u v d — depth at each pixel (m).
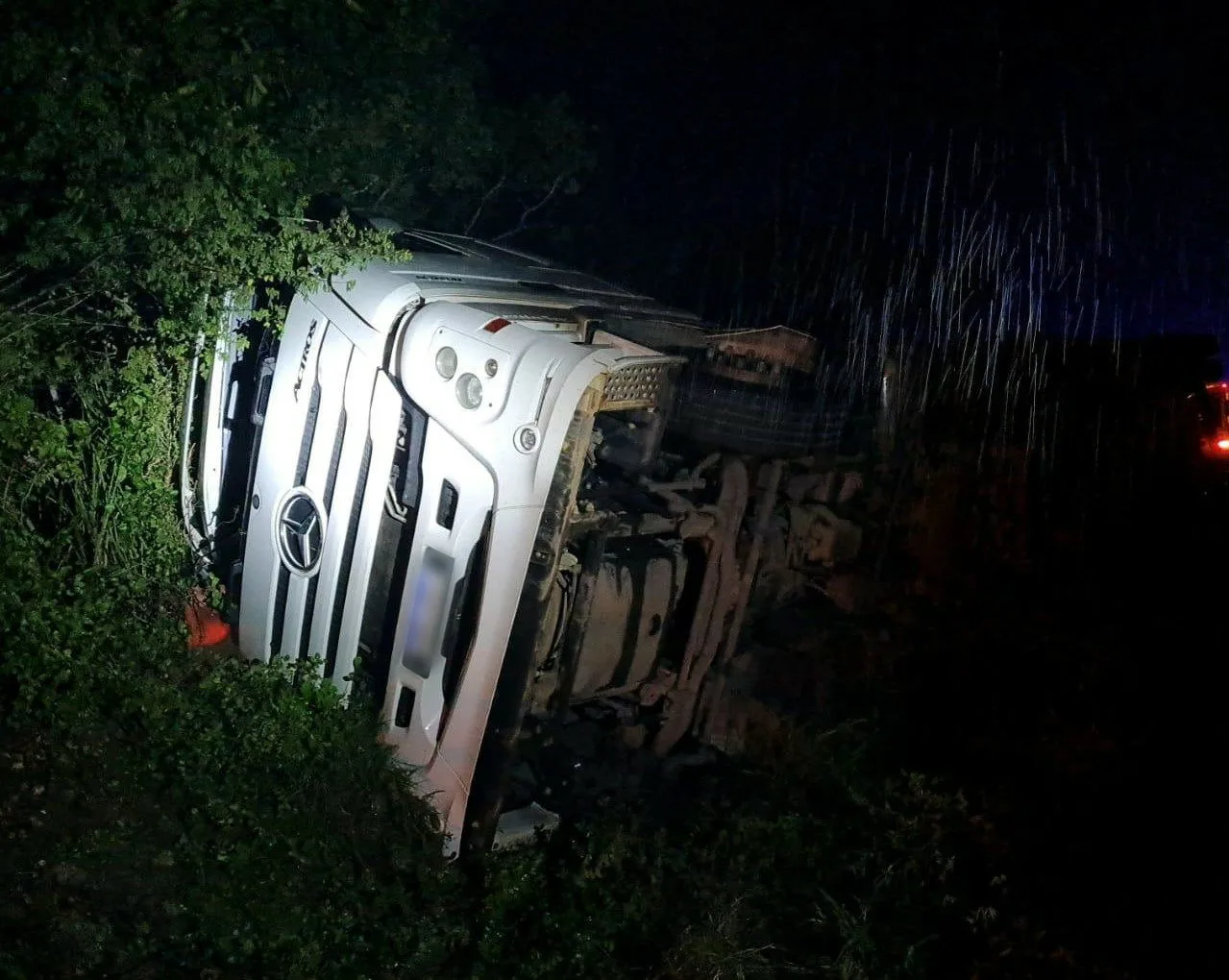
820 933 4.37
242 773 4.38
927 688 6.47
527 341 4.29
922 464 7.35
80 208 4.78
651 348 5.25
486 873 4.30
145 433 5.20
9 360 4.84
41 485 5.14
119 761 4.35
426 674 4.41
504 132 7.87
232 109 4.90
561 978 3.89
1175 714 6.77
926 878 4.81
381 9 6.30
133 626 4.85
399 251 4.89
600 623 4.85
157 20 4.97
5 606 4.55
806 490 6.27
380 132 6.45
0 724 4.40
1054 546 8.49
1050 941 4.58
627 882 4.41
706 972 3.94
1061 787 5.81
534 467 4.20
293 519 4.78
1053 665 7.06
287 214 4.82
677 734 5.45
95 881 3.83
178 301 5.08
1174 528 9.55
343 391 4.61
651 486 5.21
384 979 3.72
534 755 4.85
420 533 4.44
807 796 5.30
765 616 6.20
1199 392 10.34
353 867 4.16
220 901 3.81
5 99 4.74
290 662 4.74
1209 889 5.07
